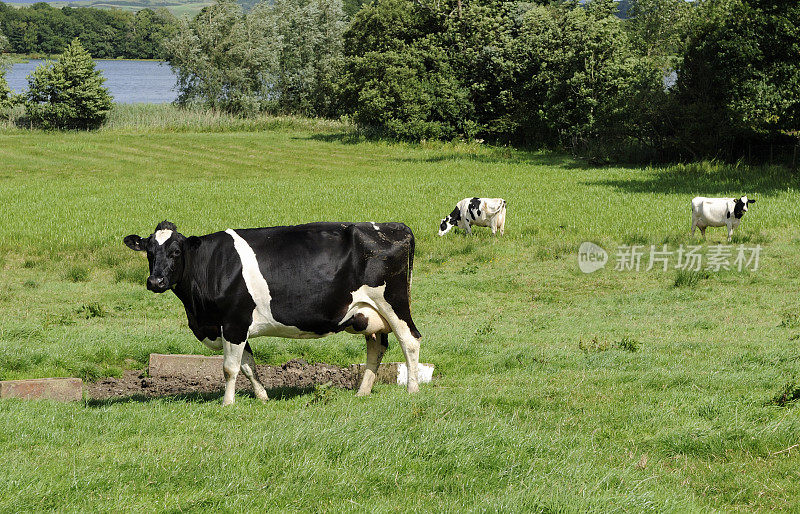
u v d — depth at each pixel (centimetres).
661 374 880
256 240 816
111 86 13438
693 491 550
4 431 655
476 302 1542
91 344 1116
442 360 1048
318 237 814
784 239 2017
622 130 4172
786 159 3728
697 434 648
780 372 874
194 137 5594
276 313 809
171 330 1246
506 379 901
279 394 882
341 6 7212
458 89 5284
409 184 3388
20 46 17188
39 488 512
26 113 5788
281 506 507
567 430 682
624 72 4500
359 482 540
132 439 649
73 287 1645
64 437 649
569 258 1908
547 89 4894
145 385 998
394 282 820
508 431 636
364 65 5450
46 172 3991
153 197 2998
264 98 7075
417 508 500
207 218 2445
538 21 5062
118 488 524
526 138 5191
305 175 3947
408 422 671
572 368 966
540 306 1495
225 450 596
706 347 1058
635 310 1414
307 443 604
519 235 2162
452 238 2158
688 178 3375
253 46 7000
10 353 1030
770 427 647
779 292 1522
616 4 4994
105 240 2083
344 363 1082
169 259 791
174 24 7125
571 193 2988
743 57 3494
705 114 3769
